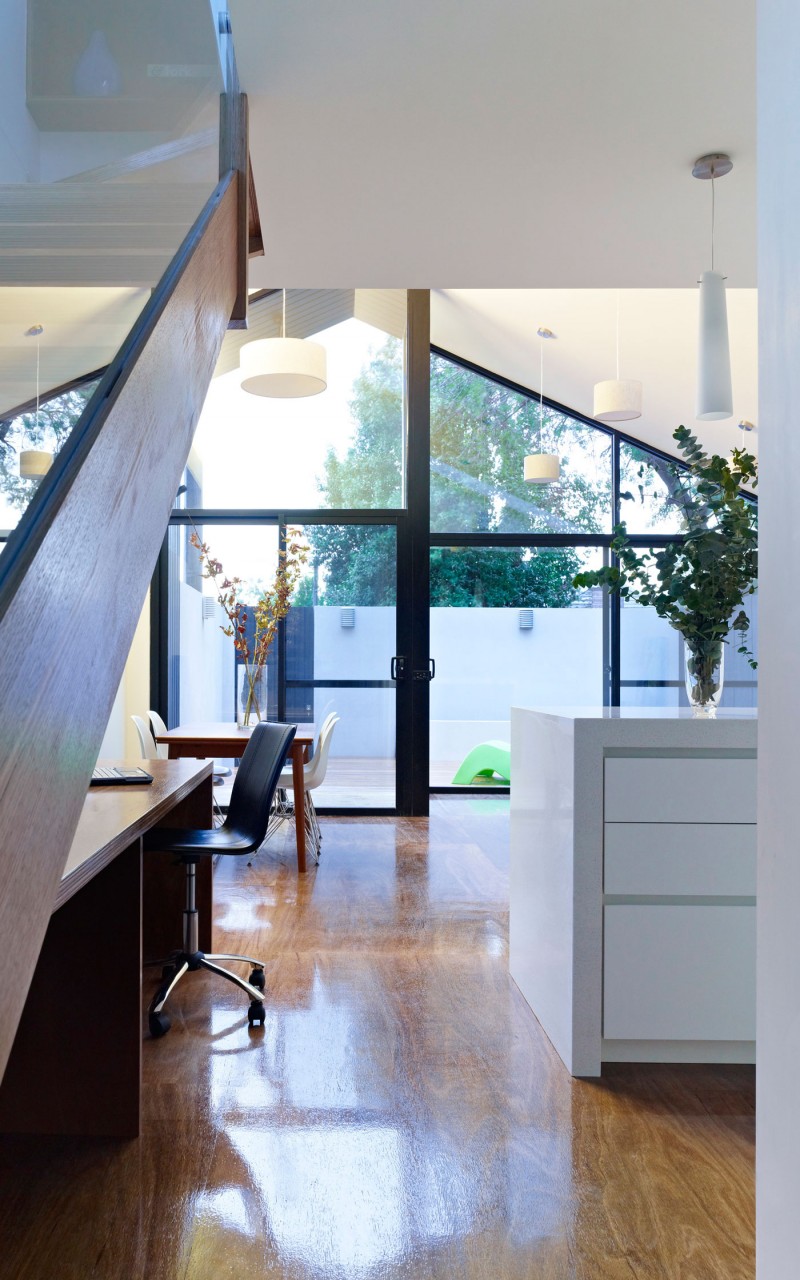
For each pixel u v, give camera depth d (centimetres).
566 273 429
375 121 305
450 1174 193
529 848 299
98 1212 177
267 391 495
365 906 427
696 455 297
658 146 321
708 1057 254
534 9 254
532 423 798
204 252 227
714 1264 164
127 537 144
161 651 735
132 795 243
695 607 288
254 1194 184
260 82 285
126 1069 208
